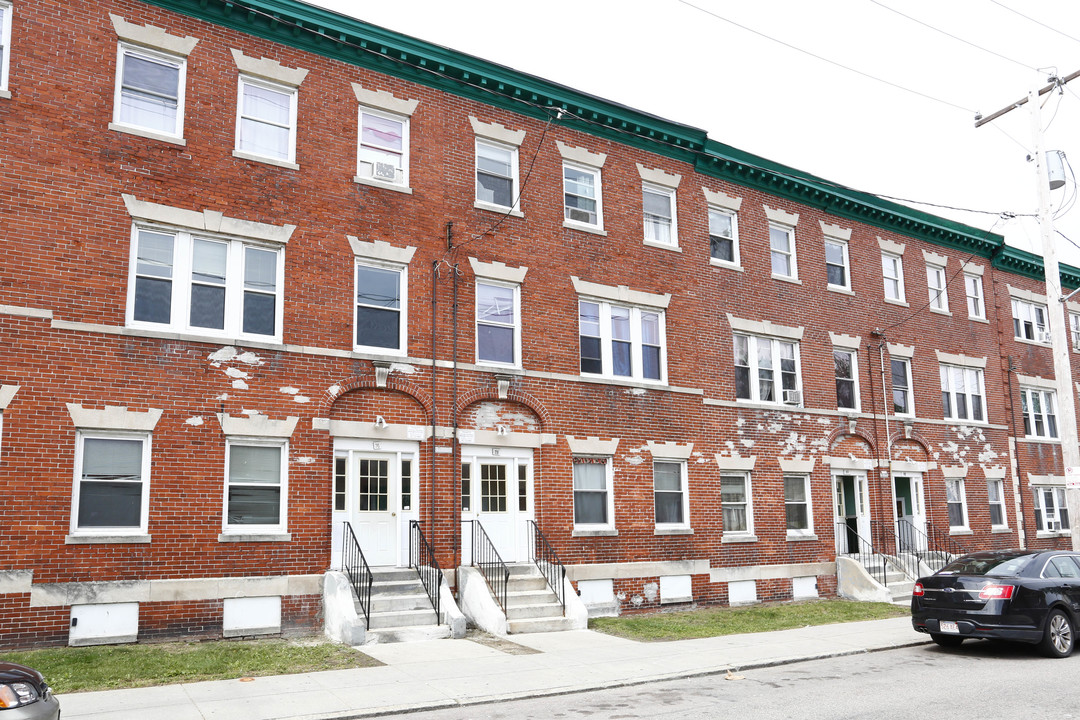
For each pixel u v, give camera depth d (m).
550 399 18.75
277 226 16.03
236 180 15.77
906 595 22.11
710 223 22.88
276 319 15.88
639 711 10.08
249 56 16.34
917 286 27.39
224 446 14.87
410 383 16.94
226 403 14.98
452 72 18.56
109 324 14.21
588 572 18.52
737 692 11.22
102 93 14.76
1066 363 18.33
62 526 13.36
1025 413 30.02
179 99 15.58
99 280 14.23
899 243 27.19
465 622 15.20
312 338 16.05
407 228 17.53
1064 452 18.08
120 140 14.78
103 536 13.62
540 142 19.83
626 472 19.62
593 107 20.44
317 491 15.58
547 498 18.31
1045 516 29.69
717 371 21.80
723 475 21.59
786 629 16.92
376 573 15.79
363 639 14.06
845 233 25.69
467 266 18.19
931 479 25.98
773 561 21.77
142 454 14.27
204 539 14.45
